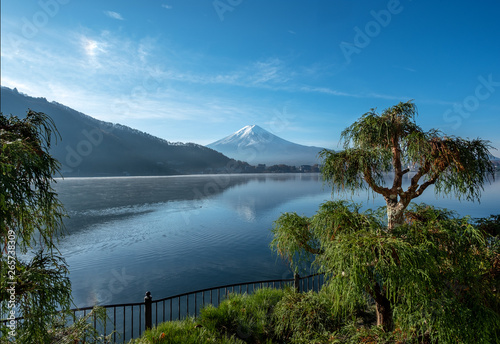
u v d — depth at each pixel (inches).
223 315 217.2
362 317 194.2
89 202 2260.1
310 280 309.1
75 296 540.4
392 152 153.5
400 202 151.5
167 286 596.4
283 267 704.4
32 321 87.4
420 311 125.9
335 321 182.7
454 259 137.4
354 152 150.5
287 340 193.2
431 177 146.6
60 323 106.9
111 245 975.0
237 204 2201.0
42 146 93.4
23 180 79.8
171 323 205.3
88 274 674.8
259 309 233.1
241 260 791.1
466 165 134.2
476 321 122.0
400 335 142.4
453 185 140.2
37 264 94.0
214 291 538.9
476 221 158.9
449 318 120.6
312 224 160.2
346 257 126.3
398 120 147.6
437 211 152.7
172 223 1422.2
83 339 113.2
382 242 124.6
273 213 1750.7
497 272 147.0
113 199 2490.2
